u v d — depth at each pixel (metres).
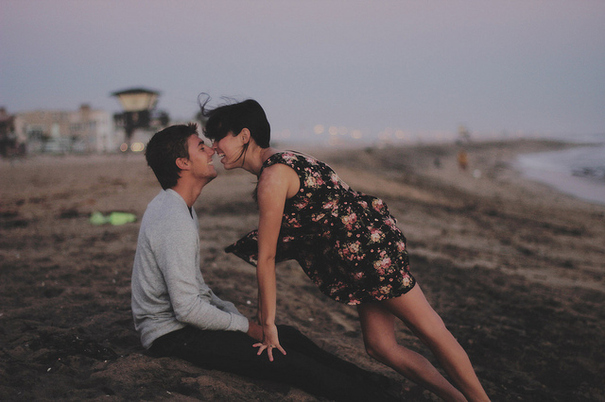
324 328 4.05
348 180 17.61
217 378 2.46
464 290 5.86
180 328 2.48
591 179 34.53
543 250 10.25
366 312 2.47
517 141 106.44
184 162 2.43
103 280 4.57
